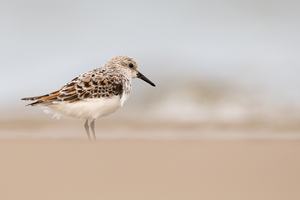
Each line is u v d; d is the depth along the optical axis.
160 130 21.53
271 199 12.07
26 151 16.62
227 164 15.24
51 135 20.45
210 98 25.80
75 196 12.22
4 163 15.13
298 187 12.94
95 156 16.11
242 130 21.33
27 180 13.52
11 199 11.98
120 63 19.72
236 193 12.48
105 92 18.91
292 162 15.38
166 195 12.34
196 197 12.20
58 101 18.47
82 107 18.72
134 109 25.06
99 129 21.81
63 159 15.67
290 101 25.22
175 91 26.33
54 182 13.36
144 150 17.06
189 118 23.66
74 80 18.97
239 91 26.23
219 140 19.14
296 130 21.20
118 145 17.67
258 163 15.30
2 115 23.81
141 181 13.52
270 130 21.30
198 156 16.27
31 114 24.06
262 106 24.80
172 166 15.02
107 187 12.95
